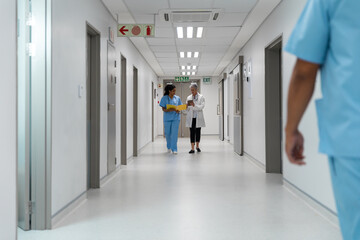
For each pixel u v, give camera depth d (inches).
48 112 105.9
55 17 109.9
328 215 116.0
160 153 319.6
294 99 36.2
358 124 30.7
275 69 209.8
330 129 33.4
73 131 129.6
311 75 35.1
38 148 105.9
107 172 187.5
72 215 122.0
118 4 182.5
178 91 559.2
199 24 226.4
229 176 199.9
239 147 298.7
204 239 96.9
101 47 174.4
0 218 80.7
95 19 163.8
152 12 198.7
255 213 123.6
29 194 106.5
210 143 423.8
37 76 105.3
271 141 210.7
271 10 191.8
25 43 104.0
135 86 303.3
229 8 192.1
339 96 32.1
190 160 269.4
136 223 112.3
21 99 105.0
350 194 31.4
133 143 295.1
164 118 313.3
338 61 32.5
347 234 32.7
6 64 83.4
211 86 551.5
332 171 34.5
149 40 273.9
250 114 263.0
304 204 136.2
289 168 162.6
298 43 34.6
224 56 353.1
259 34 229.9
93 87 169.0
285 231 103.7
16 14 88.0
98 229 106.3
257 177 196.5
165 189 165.5
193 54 341.7
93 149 169.0
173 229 105.9
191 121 319.0
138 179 191.8
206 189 165.0
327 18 33.5
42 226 106.3
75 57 131.9
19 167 105.5
